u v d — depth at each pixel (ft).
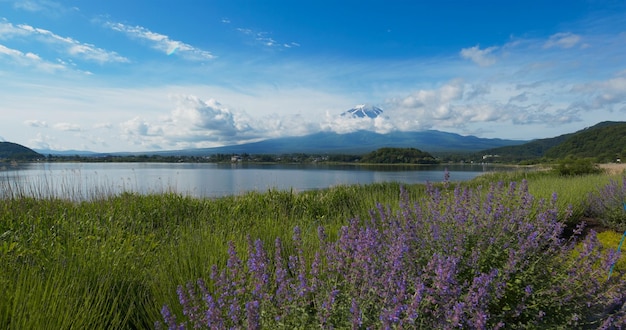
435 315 7.66
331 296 7.55
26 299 9.03
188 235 16.76
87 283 11.04
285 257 14.08
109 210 21.75
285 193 30.55
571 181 43.34
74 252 13.38
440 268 8.18
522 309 9.44
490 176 74.64
